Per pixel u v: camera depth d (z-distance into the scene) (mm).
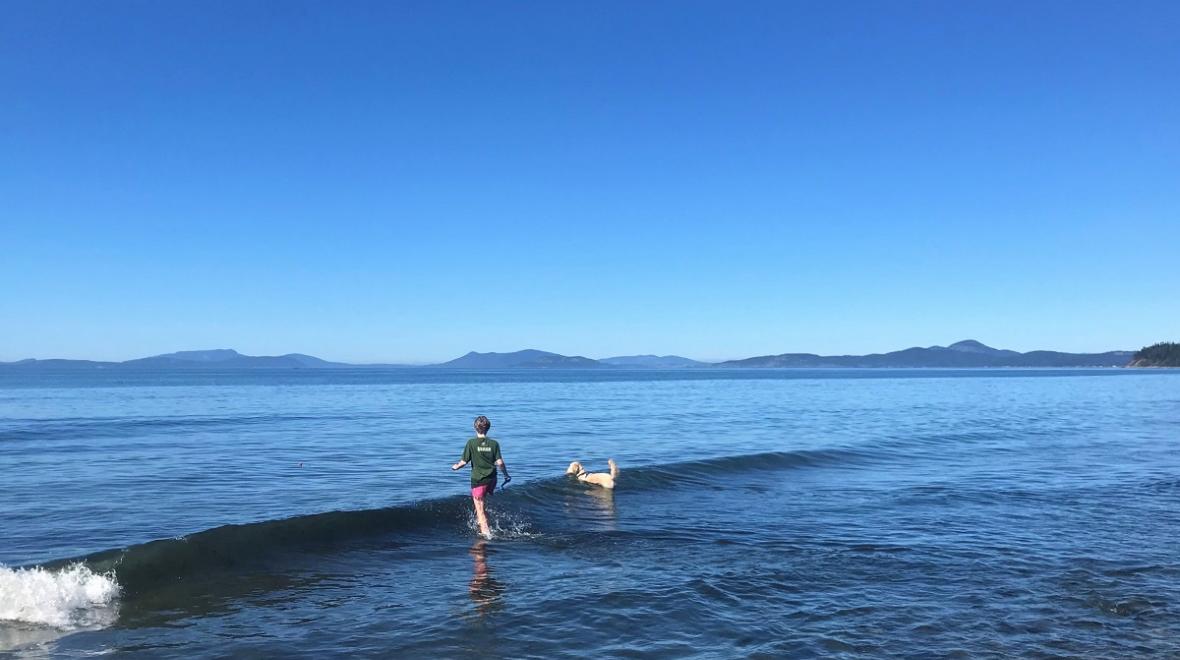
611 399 57156
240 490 14633
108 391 69000
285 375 166125
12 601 7273
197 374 175625
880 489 15297
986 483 16109
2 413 38469
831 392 71000
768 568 9148
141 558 8445
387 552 9930
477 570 9102
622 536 10945
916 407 46406
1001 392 69875
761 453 19375
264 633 6852
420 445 23281
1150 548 10188
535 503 13234
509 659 6215
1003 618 7293
